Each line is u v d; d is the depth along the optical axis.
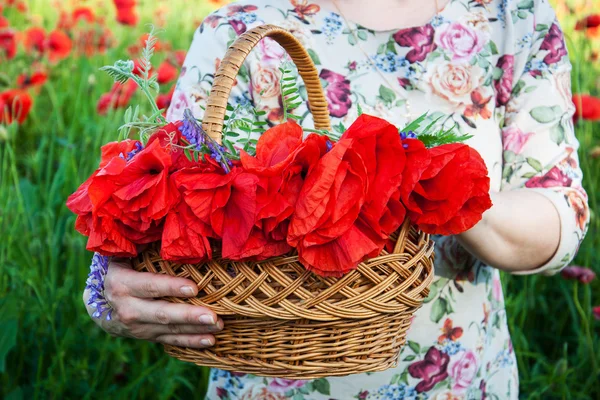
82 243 1.96
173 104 1.23
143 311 0.91
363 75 1.22
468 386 1.28
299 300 0.86
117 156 0.88
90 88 2.98
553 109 1.21
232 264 0.86
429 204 0.88
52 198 2.18
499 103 1.25
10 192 2.05
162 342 0.96
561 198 1.14
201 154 0.86
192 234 0.83
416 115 1.22
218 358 0.91
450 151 0.86
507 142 1.24
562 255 1.13
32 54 2.91
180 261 0.86
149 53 0.94
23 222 2.03
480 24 1.24
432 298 1.23
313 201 0.79
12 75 2.92
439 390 1.26
